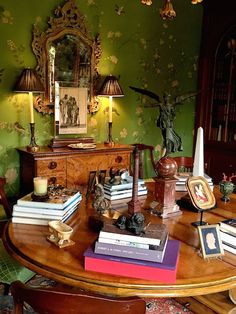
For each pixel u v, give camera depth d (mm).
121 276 1024
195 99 4223
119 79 3504
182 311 1803
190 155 4324
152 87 3799
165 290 982
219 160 4023
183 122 4168
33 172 2658
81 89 3184
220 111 3988
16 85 2689
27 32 2834
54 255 1150
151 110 3826
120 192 1772
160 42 3756
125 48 3488
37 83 2688
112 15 3322
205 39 4035
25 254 1159
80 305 826
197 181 1522
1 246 1679
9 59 2787
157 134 3939
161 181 1550
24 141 2975
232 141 3863
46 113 3043
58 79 3043
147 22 3604
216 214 1638
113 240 1045
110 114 3215
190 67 4098
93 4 3168
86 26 3150
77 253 1168
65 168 2770
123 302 813
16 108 2889
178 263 1117
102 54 3320
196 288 996
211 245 1173
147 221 1186
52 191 1610
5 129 2863
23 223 1443
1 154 2877
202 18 4043
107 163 3035
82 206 1709
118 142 3619
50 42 2943
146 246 1022
